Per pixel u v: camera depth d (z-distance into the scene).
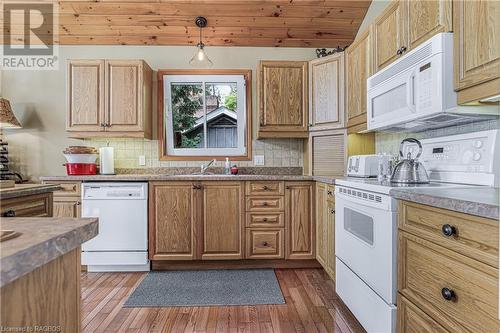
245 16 2.99
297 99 3.05
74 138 3.21
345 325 1.81
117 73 2.94
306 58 3.37
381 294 1.46
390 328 1.37
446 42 1.44
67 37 3.18
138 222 2.67
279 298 2.18
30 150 3.25
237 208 2.73
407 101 1.67
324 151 2.98
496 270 0.82
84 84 2.92
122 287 2.38
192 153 3.37
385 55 2.05
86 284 2.44
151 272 2.71
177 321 1.87
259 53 3.35
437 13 1.51
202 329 1.78
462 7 1.36
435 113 1.48
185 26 3.08
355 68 2.56
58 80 3.27
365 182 1.78
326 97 2.91
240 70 3.32
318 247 2.66
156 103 3.29
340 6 2.91
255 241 2.74
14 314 0.56
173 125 3.36
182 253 2.70
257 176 2.72
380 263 1.46
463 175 1.62
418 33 1.67
